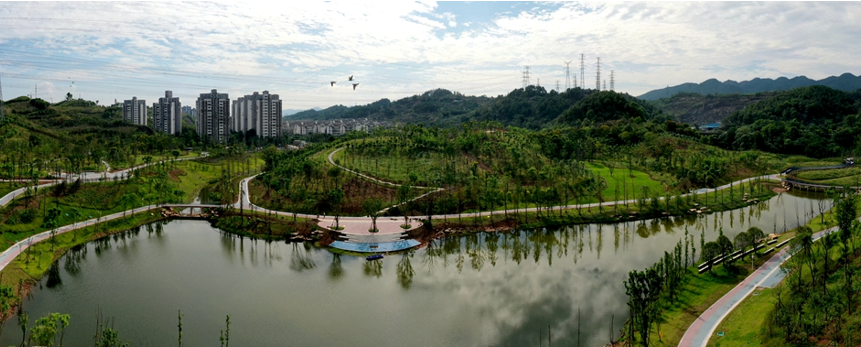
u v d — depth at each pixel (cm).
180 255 11950
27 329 7694
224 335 7669
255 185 18625
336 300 9156
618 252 12056
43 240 11888
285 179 17100
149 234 13912
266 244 12900
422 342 7519
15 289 9112
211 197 17175
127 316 8300
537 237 13575
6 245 11225
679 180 19662
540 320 8169
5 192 14250
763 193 18712
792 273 8156
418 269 10925
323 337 7675
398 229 13400
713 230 13950
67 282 9956
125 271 10712
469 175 17575
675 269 8750
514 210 15262
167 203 16375
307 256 11850
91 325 7912
